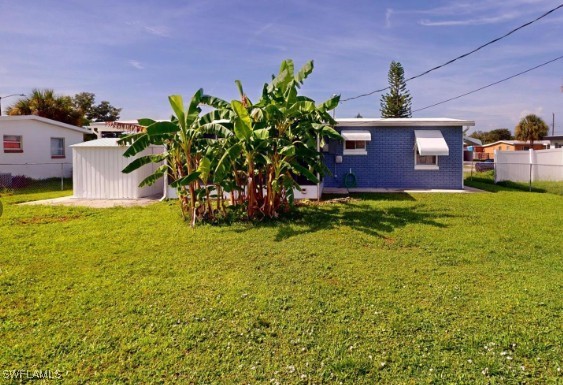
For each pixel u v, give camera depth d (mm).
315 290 4961
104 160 13742
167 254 6613
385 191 15211
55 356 3463
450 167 16062
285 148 8828
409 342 3674
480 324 3998
